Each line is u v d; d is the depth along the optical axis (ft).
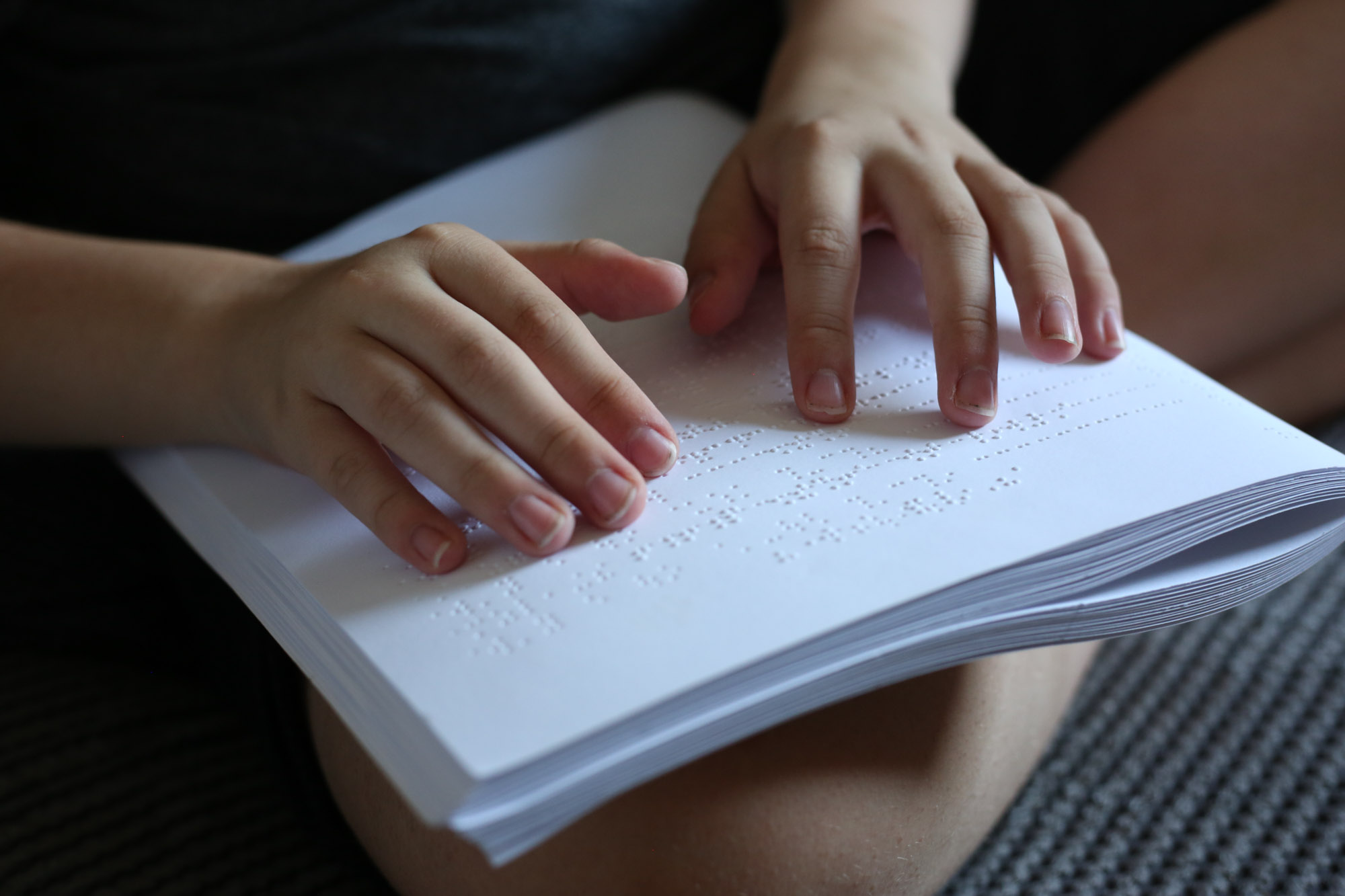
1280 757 1.68
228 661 1.67
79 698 1.75
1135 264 1.88
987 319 1.52
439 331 1.46
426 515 1.42
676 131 1.95
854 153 1.65
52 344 1.62
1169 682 1.77
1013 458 1.46
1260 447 1.46
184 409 1.59
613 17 2.00
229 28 1.85
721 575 1.37
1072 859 1.60
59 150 1.88
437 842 1.46
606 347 1.61
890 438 1.48
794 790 1.44
